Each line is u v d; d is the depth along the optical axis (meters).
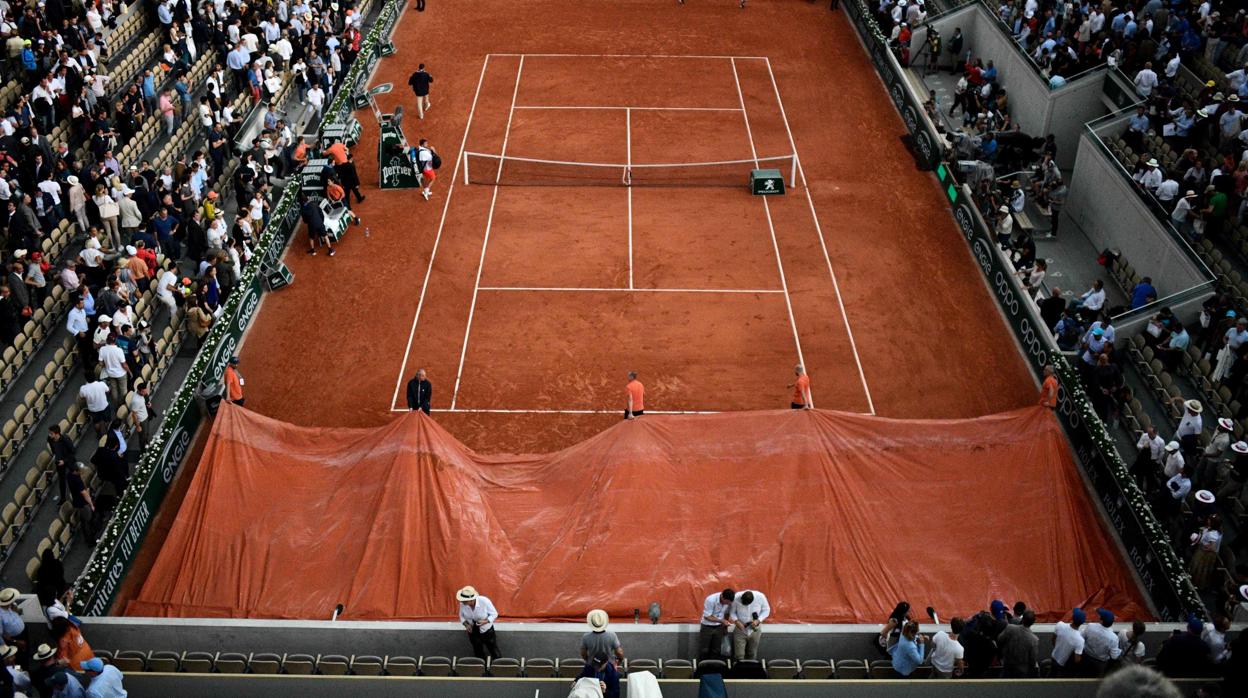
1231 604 21.08
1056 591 22.42
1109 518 24.55
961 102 45.00
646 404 28.59
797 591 22.20
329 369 29.98
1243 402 26.12
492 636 19.62
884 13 51.16
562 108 45.19
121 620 20.33
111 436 23.92
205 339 29.72
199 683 17.50
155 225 31.45
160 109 37.62
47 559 21.17
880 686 17.38
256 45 42.22
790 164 41.03
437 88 46.91
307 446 24.64
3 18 36.03
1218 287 29.17
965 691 17.45
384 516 23.05
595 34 52.44
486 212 37.56
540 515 23.80
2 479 24.64
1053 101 40.34
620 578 22.38
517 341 31.09
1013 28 45.69
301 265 34.53
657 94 46.41
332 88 45.56
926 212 38.00
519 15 54.59
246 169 35.44
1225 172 31.42
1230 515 24.19
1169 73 38.00
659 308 32.56
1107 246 35.47
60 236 30.97
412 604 21.97
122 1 42.41
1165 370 28.39
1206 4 38.97
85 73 35.81
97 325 26.94
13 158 30.83
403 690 17.58
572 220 37.09
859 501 23.61
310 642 20.41
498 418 28.19
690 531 23.12
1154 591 22.34
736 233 36.44
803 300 33.06
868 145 42.50
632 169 40.31
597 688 15.11
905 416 28.39
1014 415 24.84
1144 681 3.86
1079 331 29.23
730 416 24.86
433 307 32.56
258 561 22.67
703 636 19.81
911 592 22.22
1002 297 32.75
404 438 24.03
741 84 47.44
